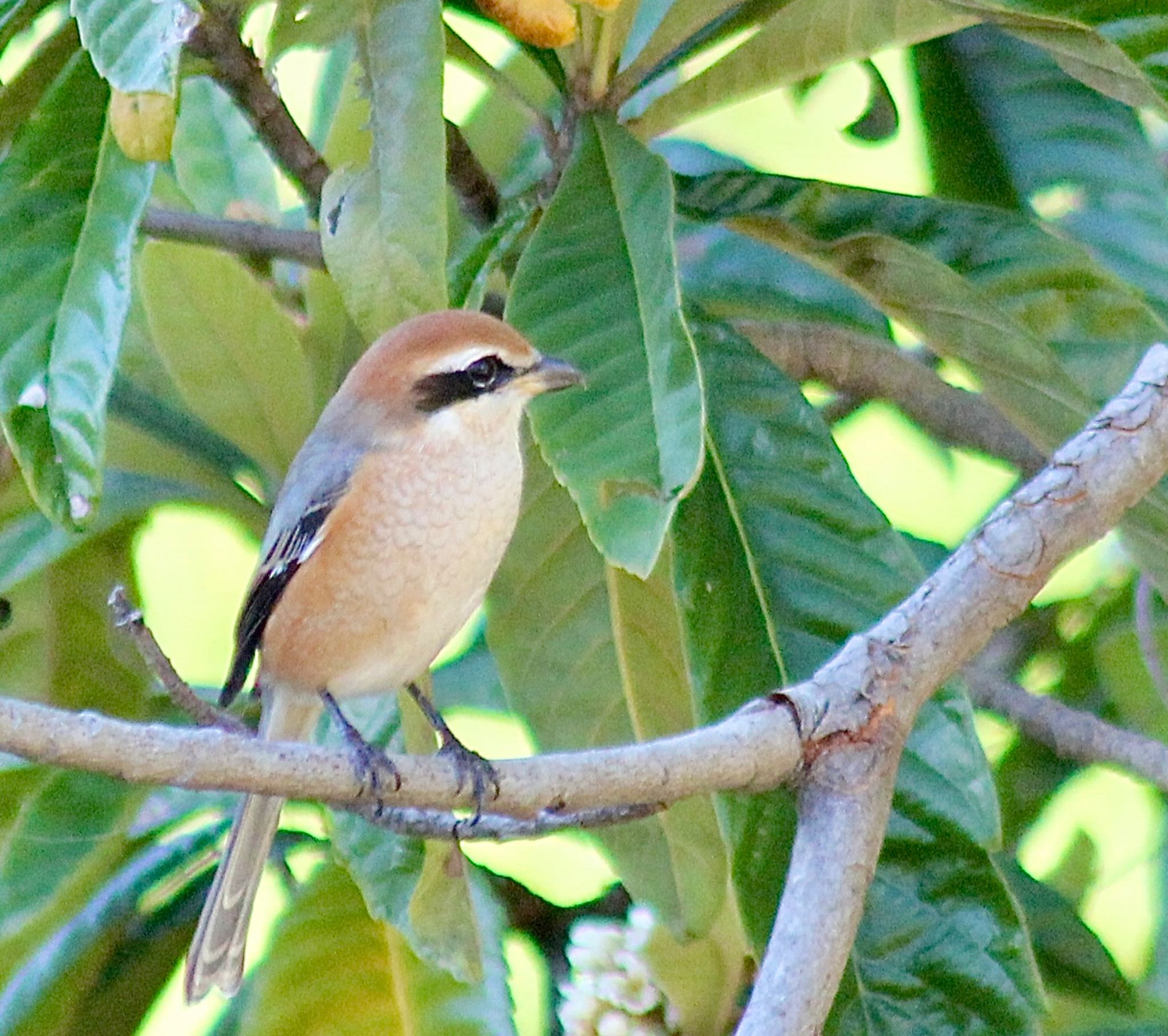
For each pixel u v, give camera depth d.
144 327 8.73
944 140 9.21
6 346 6.30
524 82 9.40
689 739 5.86
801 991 5.59
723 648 6.80
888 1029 6.30
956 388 9.73
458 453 7.52
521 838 6.50
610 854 7.89
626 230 6.45
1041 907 8.38
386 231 6.29
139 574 9.31
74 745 5.02
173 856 8.52
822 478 7.07
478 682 9.81
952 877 6.46
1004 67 9.18
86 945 8.21
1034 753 9.31
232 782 5.30
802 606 6.86
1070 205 8.99
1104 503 6.29
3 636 8.76
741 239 9.27
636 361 6.04
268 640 7.77
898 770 6.50
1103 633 9.97
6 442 7.84
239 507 8.77
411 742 7.66
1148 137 10.23
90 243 6.44
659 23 7.66
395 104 6.36
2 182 6.55
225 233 8.34
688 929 7.77
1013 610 6.23
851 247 7.39
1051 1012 6.80
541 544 8.23
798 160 11.37
